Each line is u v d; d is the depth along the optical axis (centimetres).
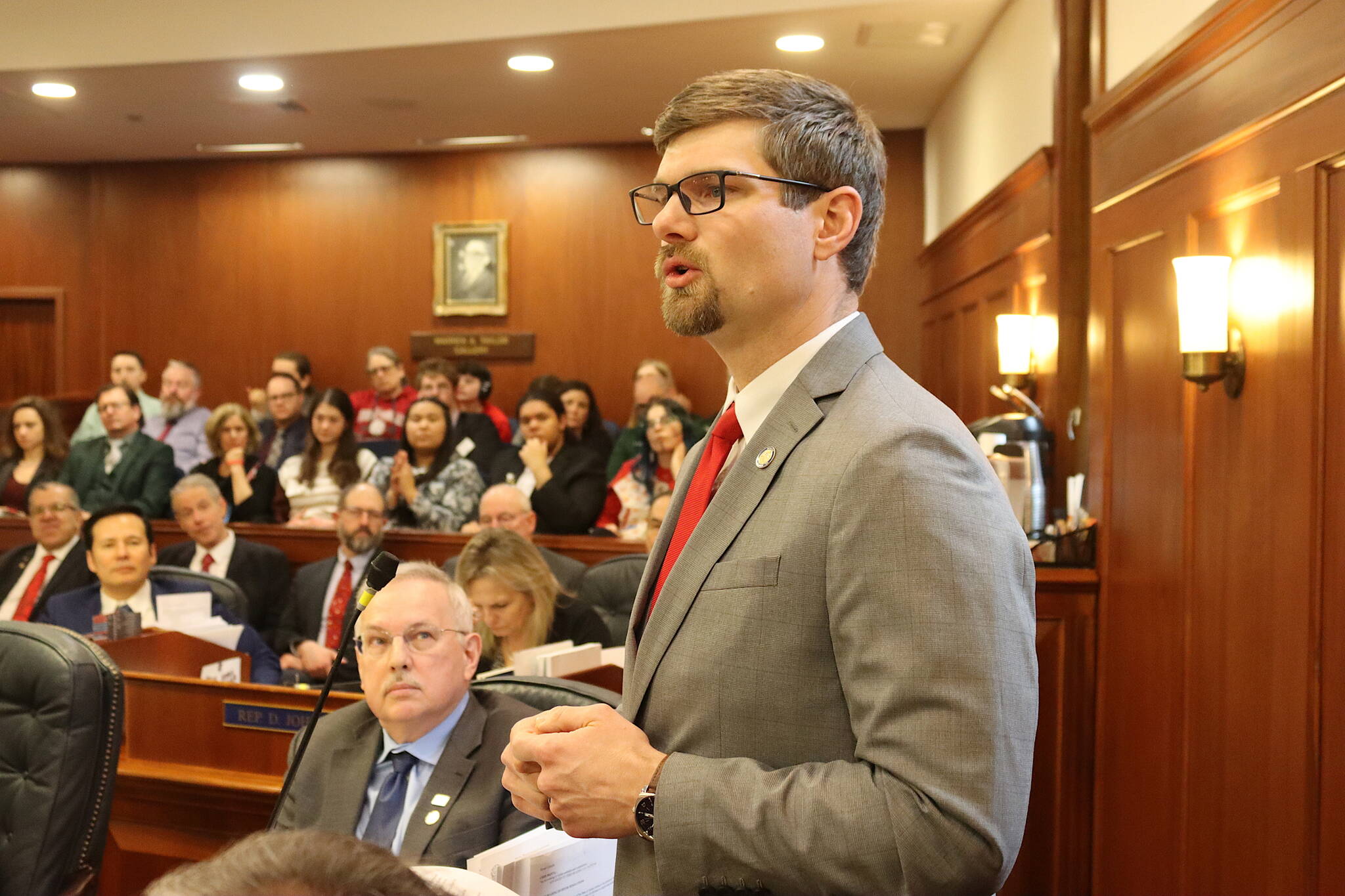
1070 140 350
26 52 511
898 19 454
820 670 98
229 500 550
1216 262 217
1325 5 185
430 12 478
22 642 215
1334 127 183
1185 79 245
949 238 555
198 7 498
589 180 722
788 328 111
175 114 621
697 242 109
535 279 729
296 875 52
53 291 771
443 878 84
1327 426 185
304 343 752
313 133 677
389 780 191
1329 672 182
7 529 498
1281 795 197
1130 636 272
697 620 103
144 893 54
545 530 486
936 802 87
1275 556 202
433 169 738
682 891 93
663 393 612
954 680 90
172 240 764
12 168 775
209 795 240
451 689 190
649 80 542
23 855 205
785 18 450
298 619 423
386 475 538
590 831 98
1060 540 301
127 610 293
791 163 108
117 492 554
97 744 213
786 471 104
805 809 90
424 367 621
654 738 104
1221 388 226
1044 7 385
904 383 109
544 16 463
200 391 760
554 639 319
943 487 95
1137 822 265
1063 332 352
